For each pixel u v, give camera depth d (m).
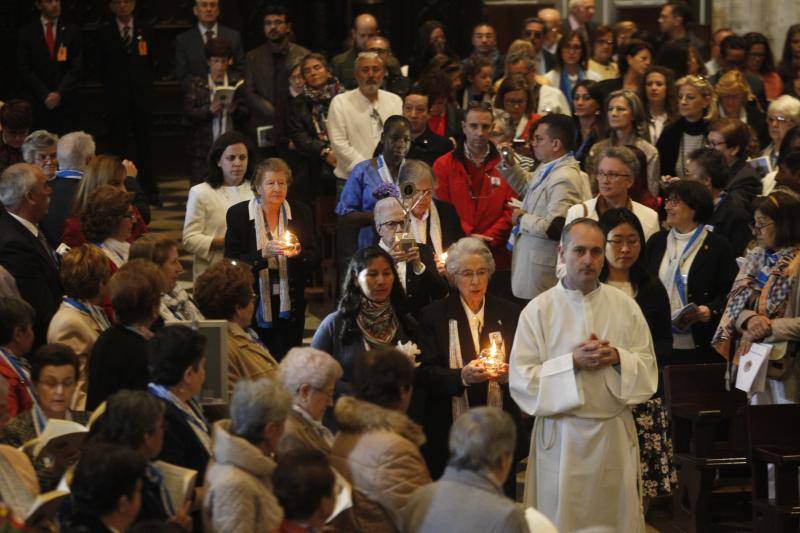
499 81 30.86
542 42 35.03
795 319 16.80
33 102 34.25
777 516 16.08
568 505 14.71
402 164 21.30
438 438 15.48
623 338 14.78
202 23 32.53
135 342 13.56
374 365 11.88
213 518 10.70
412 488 11.22
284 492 10.16
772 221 17.08
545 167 21.25
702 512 17.47
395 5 43.66
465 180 23.27
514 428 10.87
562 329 14.77
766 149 25.89
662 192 23.70
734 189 22.34
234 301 14.61
